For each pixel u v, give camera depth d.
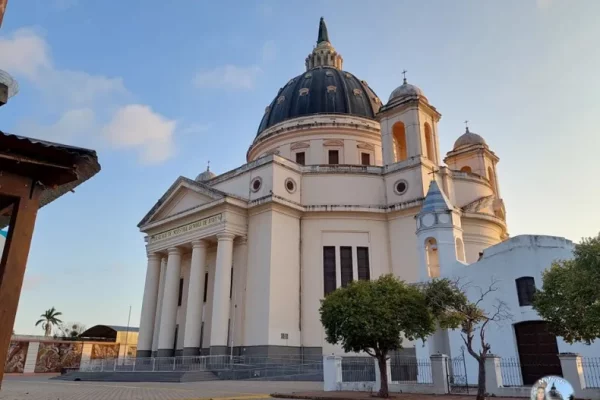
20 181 6.13
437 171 36.84
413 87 39.81
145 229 40.03
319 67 52.88
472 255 36.22
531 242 21.31
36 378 33.69
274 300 31.42
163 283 39.75
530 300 20.62
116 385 23.58
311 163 42.84
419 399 16.09
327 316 18.31
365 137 44.50
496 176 47.12
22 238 5.96
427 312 17.53
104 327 58.12
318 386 22.28
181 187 38.00
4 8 6.45
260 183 34.88
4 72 5.88
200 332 33.53
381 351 17.66
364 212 35.41
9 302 5.68
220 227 33.41
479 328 21.69
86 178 6.89
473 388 19.59
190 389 20.27
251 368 28.56
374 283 18.56
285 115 46.84
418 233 26.31
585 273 14.42
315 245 34.72
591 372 18.28
